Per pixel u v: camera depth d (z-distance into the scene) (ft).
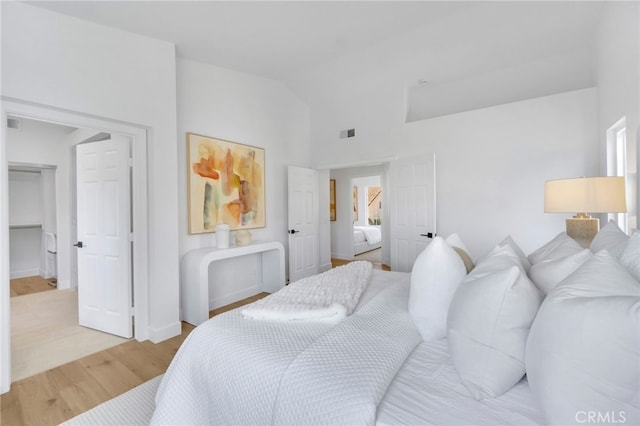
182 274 10.51
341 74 13.61
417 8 9.04
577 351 2.36
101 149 9.46
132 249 9.29
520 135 11.33
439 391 3.20
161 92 9.04
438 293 4.37
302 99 16.37
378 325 4.38
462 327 3.52
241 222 12.82
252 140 13.50
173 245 9.29
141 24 8.23
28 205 17.04
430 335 4.37
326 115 16.35
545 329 2.68
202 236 11.29
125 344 8.71
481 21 9.84
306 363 3.44
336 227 23.00
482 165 12.09
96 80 7.67
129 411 5.86
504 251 4.87
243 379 3.64
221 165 11.94
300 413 3.11
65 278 14.43
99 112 7.72
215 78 11.91
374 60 12.33
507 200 11.60
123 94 8.18
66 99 7.16
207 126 11.57
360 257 23.07
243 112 13.06
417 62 12.34
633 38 7.04
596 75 10.23
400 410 2.90
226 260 12.43
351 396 2.94
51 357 7.96
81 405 6.06
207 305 10.04
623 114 7.77
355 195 31.17
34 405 6.05
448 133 12.82
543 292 3.90
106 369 7.38
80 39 7.41
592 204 7.25
